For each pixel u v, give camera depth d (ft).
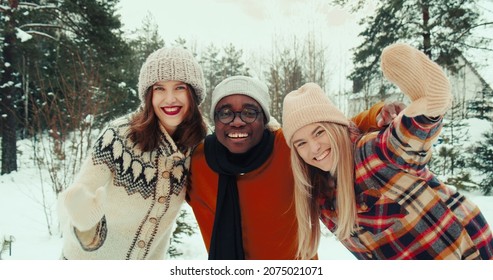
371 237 6.45
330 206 6.86
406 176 5.92
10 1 37.27
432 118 5.14
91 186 6.43
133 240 7.26
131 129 6.91
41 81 29.86
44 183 34.88
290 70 43.60
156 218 7.22
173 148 7.03
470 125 42.86
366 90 44.65
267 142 7.37
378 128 6.74
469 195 27.27
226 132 6.97
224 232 7.34
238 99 6.97
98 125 29.99
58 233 19.06
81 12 41.60
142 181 6.93
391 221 6.16
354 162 6.34
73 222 5.62
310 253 7.11
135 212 7.04
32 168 44.14
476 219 6.31
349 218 6.28
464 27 36.91
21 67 43.09
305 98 6.56
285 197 7.43
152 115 6.96
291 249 7.80
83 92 25.99
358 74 45.27
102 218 6.28
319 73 47.62
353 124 6.89
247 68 63.16
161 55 6.97
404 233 6.12
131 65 53.47
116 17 44.96
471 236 6.18
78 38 43.78
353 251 7.09
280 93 40.50
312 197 6.95
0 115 42.98
